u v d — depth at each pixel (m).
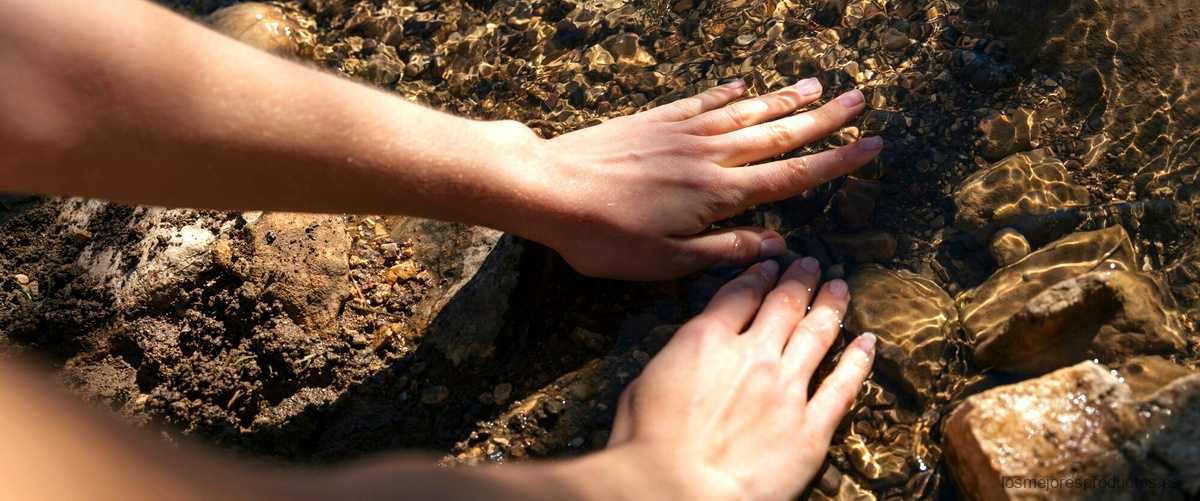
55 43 0.35
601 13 0.63
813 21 0.59
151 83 0.37
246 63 0.40
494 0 0.66
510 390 0.50
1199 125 0.50
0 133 0.34
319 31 0.66
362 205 0.43
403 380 0.51
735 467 0.42
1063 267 0.47
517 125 0.48
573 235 0.47
